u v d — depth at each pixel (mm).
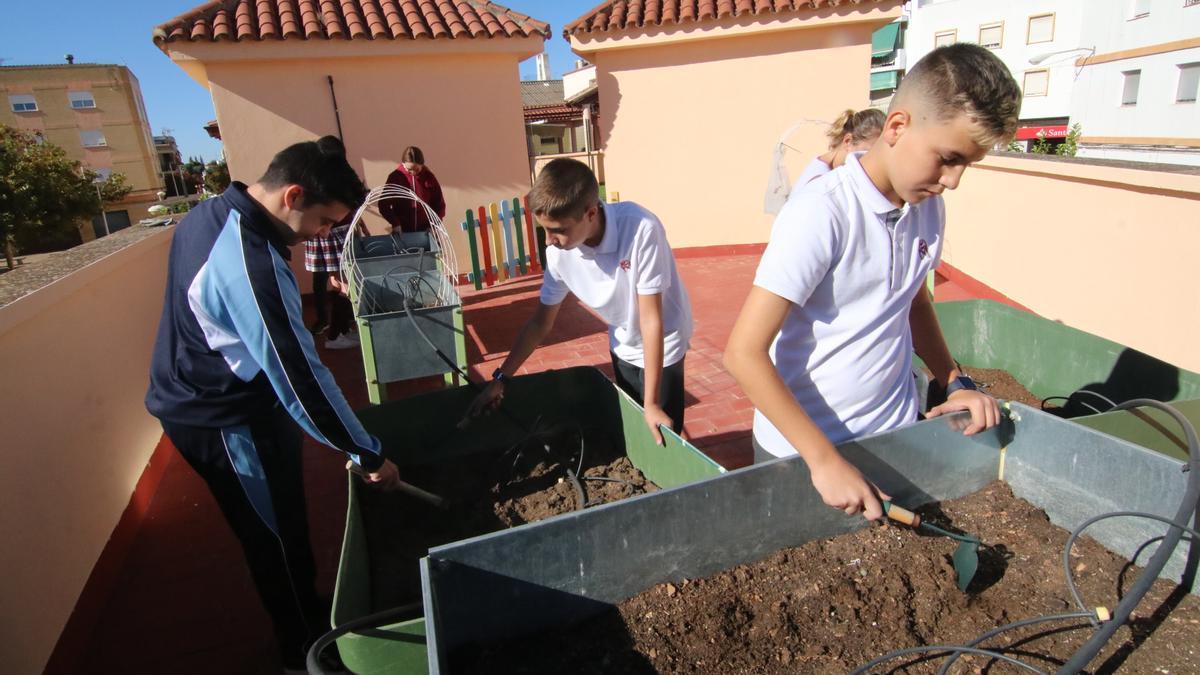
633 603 1416
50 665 2188
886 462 1513
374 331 3611
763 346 1253
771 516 1477
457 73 7578
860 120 2721
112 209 52031
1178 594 1296
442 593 1271
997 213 6082
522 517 2346
